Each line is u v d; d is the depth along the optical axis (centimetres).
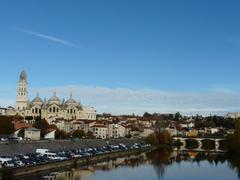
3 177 18938
